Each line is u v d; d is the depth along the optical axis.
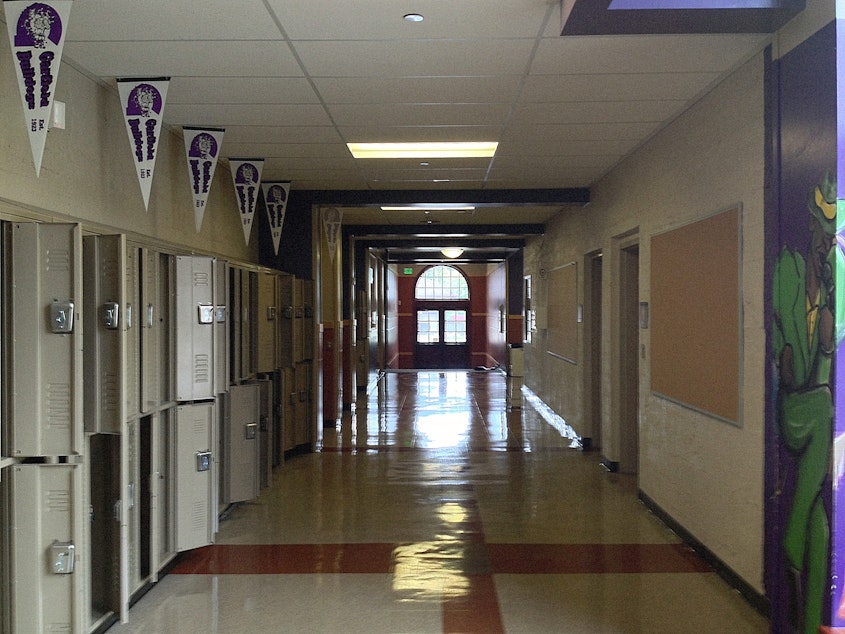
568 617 3.67
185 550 4.42
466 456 7.78
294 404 7.64
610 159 6.50
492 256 18.94
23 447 3.13
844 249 2.93
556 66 4.03
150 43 3.68
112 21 3.40
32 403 3.12
